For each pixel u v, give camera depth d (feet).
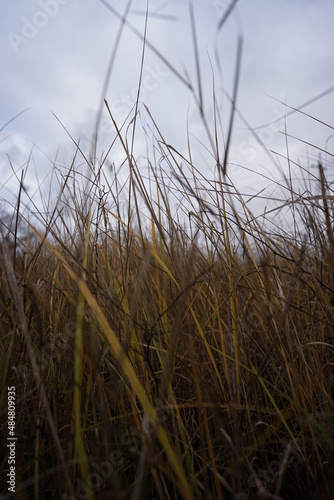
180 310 3.48
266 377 4.98
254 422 4.33
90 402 4.32
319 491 3.50
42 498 3.60
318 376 4.41
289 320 4.86
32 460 3.87
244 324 4.87
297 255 5.62
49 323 4.86
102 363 4.48
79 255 4.99
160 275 5.42
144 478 3.54
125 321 4.20
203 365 4.67
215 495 3.81
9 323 4.85
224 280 5.47
